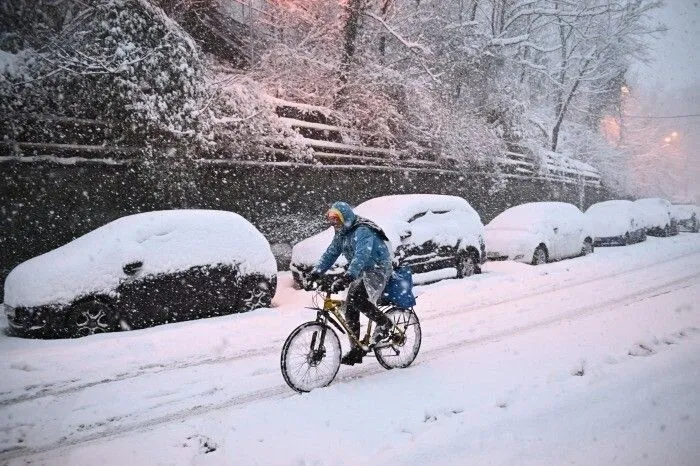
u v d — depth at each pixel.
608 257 15.00
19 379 5.50
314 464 3.61
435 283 10.88
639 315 7.68
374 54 16.83
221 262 8.07
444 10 19.48
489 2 25.52
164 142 10.66
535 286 10.58
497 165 20.95
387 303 5.68
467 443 3.79
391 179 16.53
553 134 31.09
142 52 10.11
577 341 6.46
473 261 11.97
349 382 5.33
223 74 12.39
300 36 16.22
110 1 9.84
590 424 4.05
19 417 4.63
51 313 6.75
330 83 15.53
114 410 4.77
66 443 4.15
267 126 12.73
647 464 3.48
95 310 7.06
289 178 13.59
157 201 10.98
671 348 5.90
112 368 5.86
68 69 9.43
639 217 19.69
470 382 5.16
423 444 3.77
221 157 12.14
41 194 9.65
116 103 10.19
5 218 9.28
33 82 9.41
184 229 7.93
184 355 6.32
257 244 8.59
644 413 4.21
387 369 5.76
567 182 28.50
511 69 25.75
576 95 32.50
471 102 21.28
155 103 10.30
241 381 5.48
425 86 17.17
